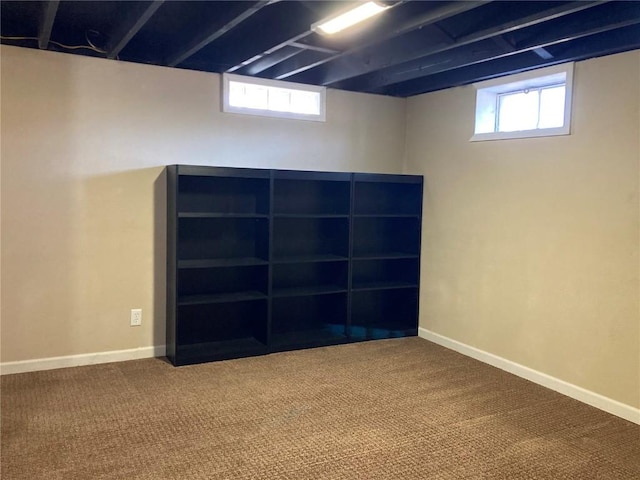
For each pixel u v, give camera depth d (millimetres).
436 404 3305
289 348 4266
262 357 4105
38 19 3336
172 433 2818
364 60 3947
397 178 4574
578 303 3445
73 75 3625
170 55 3855
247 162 4270
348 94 4676
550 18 2705
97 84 3701
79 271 3756
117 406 3131
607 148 3252
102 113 3732
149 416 3010
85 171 3717
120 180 3832
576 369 3461
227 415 3057
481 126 4180
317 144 4566
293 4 3082
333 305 4637
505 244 3953
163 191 3980
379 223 4926
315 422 3004
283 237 4492
